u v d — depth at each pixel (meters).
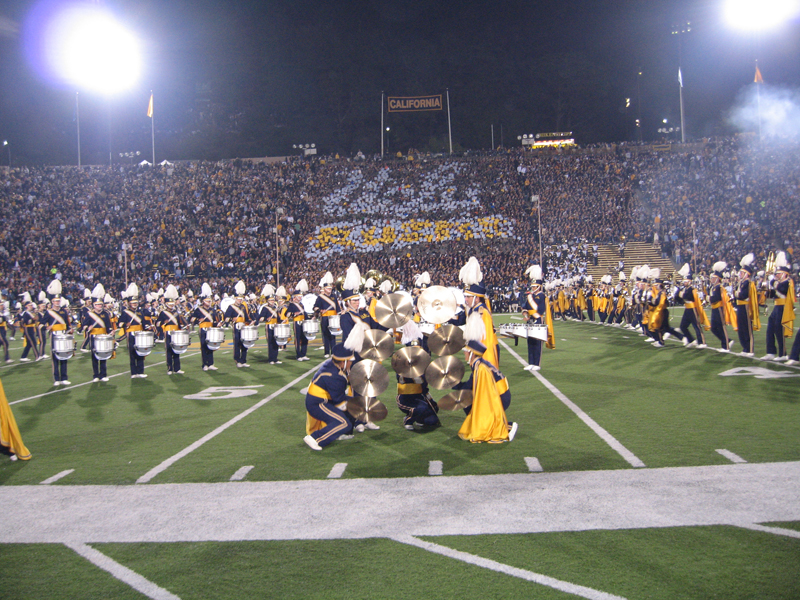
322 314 15.14
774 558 3.76
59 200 42.72
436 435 7.13
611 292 24.38
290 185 45.66
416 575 3.70
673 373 11.14
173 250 39.56
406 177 46.12
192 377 12.93
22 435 7.76
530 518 4.48
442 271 37.31
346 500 4.96
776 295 12.15
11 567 3.97
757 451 5.94
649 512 4.52
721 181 43.94
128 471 5.99
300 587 3.60
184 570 3.86
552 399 9.03
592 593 3.43
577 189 44.44
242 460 6.25
